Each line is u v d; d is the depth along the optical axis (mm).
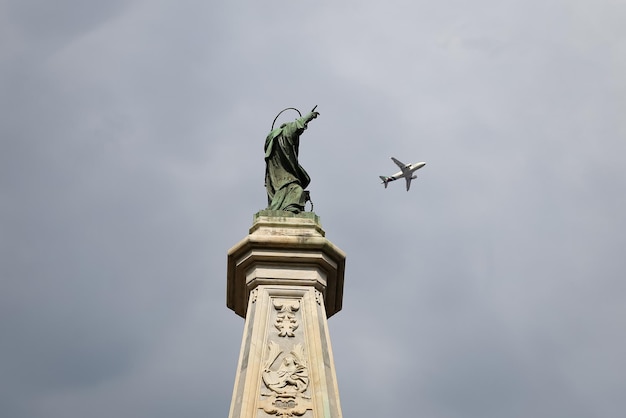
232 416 24344
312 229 28891
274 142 31438
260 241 28078
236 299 29031
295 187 30453
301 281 27766
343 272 28875
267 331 26297
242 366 25625
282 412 24109
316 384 24828
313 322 26547
